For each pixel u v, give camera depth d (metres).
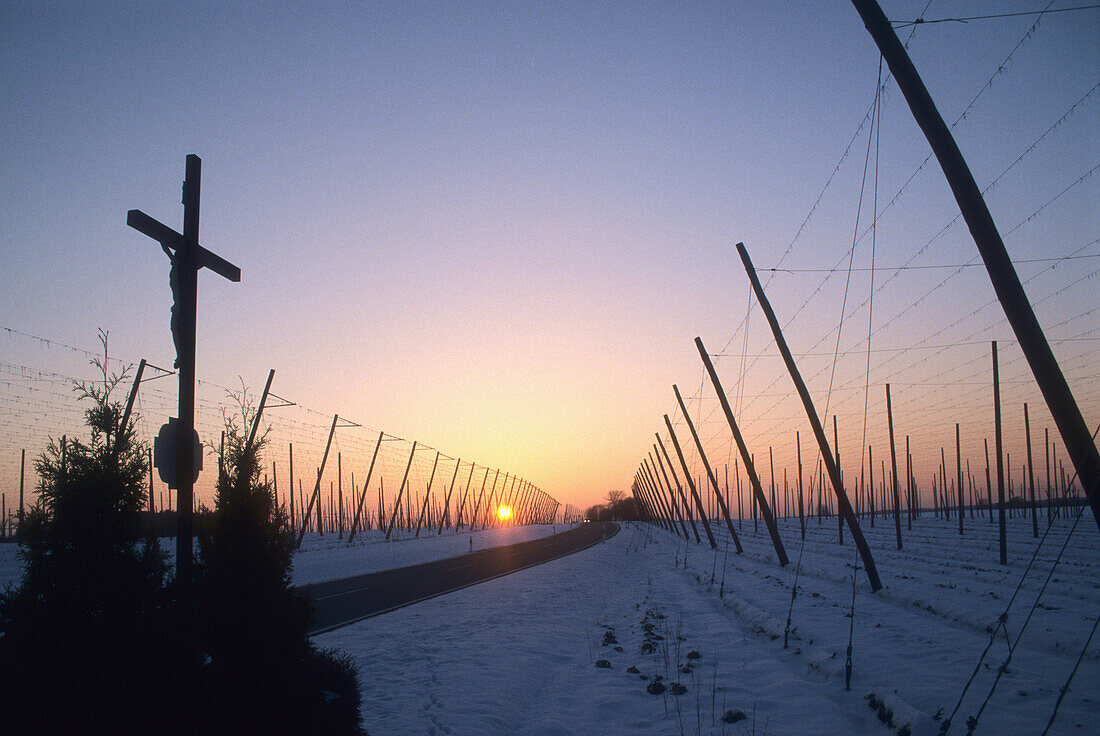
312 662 6.00
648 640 11.66
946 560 28.94
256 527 5.77
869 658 8.94
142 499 5.37
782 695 7.59
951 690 7.29
